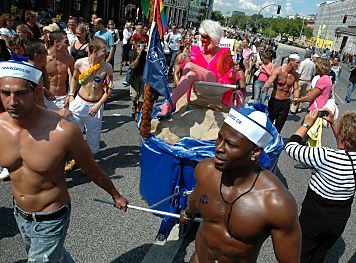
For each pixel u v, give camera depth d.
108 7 29.67
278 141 3.95
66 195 2.42
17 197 2.33
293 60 6.46
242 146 1.72
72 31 8.24
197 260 2.10
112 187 2.64
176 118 4.07
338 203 2.80
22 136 2.16
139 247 3.59
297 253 1.78
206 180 1.93
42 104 4.08
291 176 5.97
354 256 3.91
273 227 1.76
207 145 3.55
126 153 5.96
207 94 4.14
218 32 4.03
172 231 3.89
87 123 4.90
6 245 3.41
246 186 1.80
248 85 14.34
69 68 5.19
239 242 1.84
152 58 3.47
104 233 3.75
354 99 15.78
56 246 2.41
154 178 3.62
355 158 2.67
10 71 2.00
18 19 16.05
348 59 51.12
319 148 2.75
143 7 3.59
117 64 14.15
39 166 2.18
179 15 45.41
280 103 6.76
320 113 3.01
